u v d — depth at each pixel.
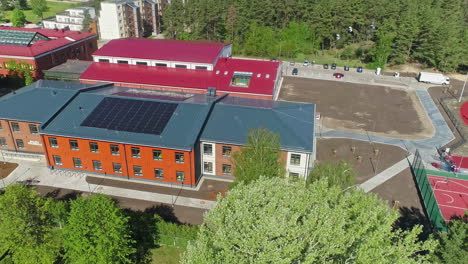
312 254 22.47
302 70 108.25
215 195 48.91
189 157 47.69
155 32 166.50
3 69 85.19
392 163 57.75
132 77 76.12
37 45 88.31
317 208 26.09
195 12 131.38
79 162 52.12
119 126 50.44
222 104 54.88
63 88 59.25
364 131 68.88
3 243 33.19
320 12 125.38
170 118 51.53
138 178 51.28
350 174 37.25
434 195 49.50
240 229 24.67
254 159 35.81
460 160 59.19
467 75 99.38
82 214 30.88
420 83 98.50
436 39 107.88
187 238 37.94
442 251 28.61
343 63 117.75
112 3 144.50
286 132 49.72
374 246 25.19
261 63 80.94
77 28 159.12
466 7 144.38
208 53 82.00
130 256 36.12
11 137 56.09
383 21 122.81
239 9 130.38
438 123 73.56
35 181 50.56
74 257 31.78
